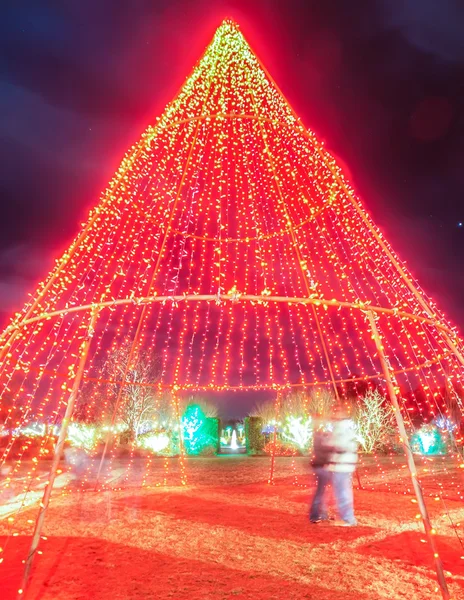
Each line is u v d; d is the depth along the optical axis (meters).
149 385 11.41
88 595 4.12
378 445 22.39
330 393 22.73
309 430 22.47
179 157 8.59
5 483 10.56
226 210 9.38
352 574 4.65
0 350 5.91
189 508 7.99
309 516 7.10
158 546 5.65
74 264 6.75
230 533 6.27
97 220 6.65
